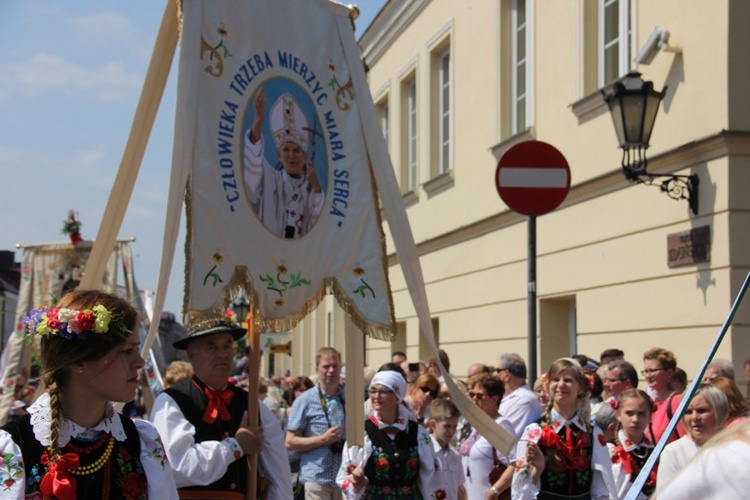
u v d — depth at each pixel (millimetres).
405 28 17797
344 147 4855
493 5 13297
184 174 4262
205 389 4648
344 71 4906
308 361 28984
